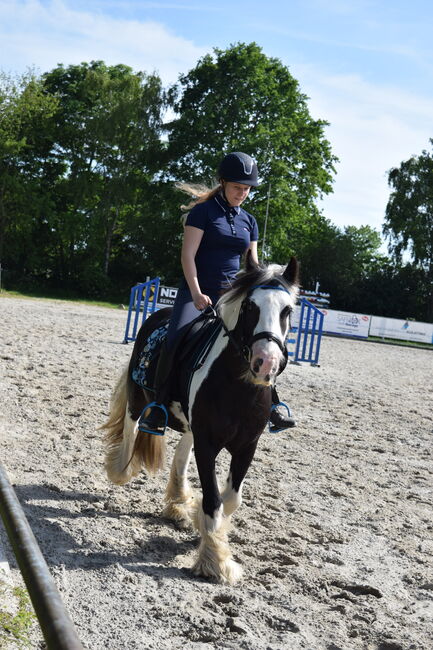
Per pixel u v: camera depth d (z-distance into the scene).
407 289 47.97
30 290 40.69
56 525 4.11
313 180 40.72
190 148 40.00
